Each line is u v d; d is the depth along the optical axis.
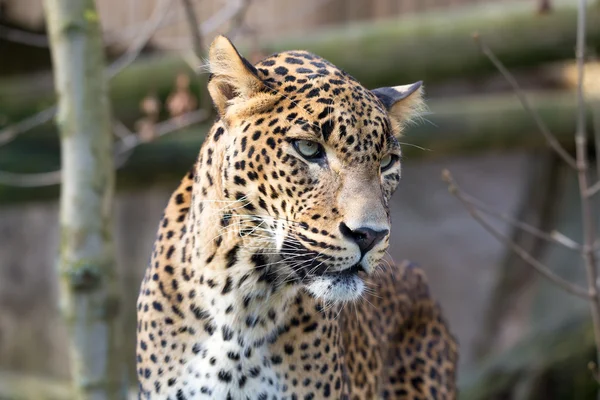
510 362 22.50
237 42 19.45
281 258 9.35
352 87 8.91
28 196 19.48
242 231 9.21
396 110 10.27
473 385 22.48
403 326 12.76
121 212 28.53
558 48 19.31
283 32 27.91
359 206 8.59
